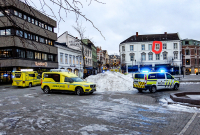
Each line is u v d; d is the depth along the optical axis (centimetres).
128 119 607
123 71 5372
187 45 5562
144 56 5344
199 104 797
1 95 1330
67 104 907
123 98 1108
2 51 2397
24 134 469
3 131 493
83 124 552
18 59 2336
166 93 1339
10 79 2769
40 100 1055
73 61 4159
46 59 3098
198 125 521
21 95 1316
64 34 4581
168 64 5075
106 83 1681
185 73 5447
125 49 5419
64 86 1339
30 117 644
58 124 555
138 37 5588
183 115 648
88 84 1292
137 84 1428
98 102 963
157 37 5459
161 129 494
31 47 2559
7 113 711
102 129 501
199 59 5712
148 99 1056
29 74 2105
